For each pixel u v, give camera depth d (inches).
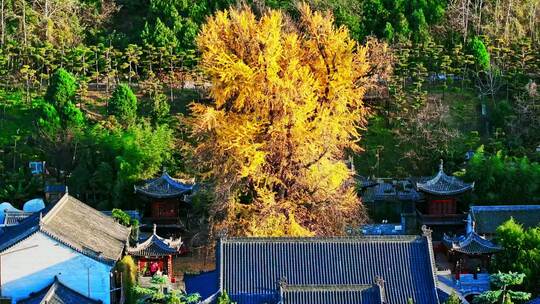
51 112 3129.9
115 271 2082.9
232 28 2372.0
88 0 4055.1
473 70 3511.3
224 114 2345.0
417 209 2719.0
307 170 2319.1
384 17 3853.3
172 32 3693.4
